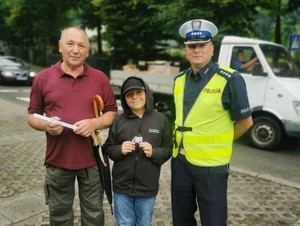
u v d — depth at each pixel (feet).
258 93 20.54
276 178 15.76
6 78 47.19
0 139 20.98
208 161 7.98
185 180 8.44
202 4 29.78
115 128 8.66
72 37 7.89
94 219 8.76
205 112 7.84
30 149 19.10
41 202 12.59
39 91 8.20
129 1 41.45
